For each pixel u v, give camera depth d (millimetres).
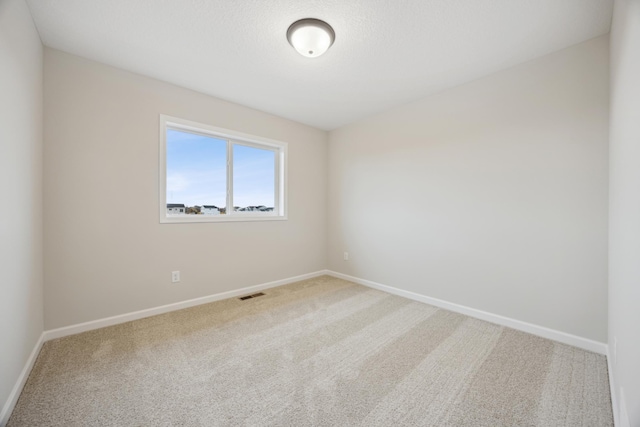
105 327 2275
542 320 2178
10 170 1365
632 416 976
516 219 2307
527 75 2230
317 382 1590
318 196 4102
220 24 1785
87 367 1703
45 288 2018
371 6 1619
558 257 2098
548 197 2139
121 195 2354
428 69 2359
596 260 1933
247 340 2092
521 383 1583
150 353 1884
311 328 2312
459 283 2684
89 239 2205
